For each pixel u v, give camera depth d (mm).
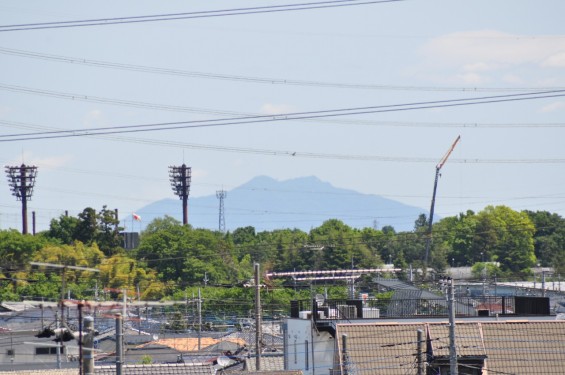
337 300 133375
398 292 154000
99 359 160500
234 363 158750
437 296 146250
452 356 97125
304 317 132250
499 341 119625
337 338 118500
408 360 117250
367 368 116438
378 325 119688
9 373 128875
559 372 118562
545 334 120688
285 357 135625
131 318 123375
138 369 125625
